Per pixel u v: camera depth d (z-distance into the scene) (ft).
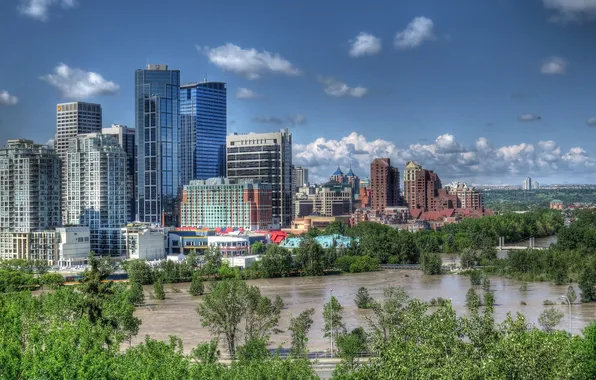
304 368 520.42
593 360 490.90
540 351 368.68
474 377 364.58
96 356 495.00
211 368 499.92
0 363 484.74
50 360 472.85
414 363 394.52
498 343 383.86
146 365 481.05
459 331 419.54
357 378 423.23
